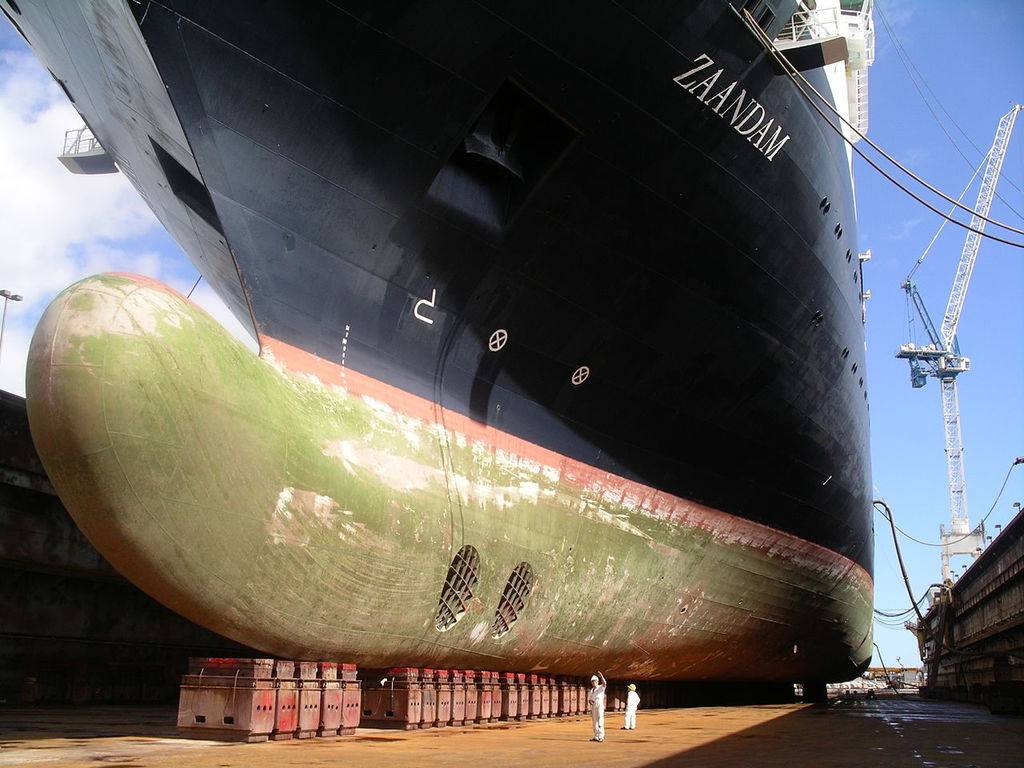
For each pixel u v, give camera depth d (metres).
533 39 10.36
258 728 9.77
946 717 21.77
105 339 8.31
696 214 13.21
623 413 14.88
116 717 13.56
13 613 16.16
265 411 9.74
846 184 17.92
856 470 22.78
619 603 15.58
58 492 8.72
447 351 12.50
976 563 39.22
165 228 14.61
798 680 28.48
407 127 10.45
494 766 8.38
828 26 15.19
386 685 12.44
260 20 9.16
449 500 12.05
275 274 10.83
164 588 9.19
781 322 16.03
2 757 8.07
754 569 19.16
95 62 10.52
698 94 11.84
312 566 10.13
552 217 12.06
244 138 9.94
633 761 9.41
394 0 9.42
